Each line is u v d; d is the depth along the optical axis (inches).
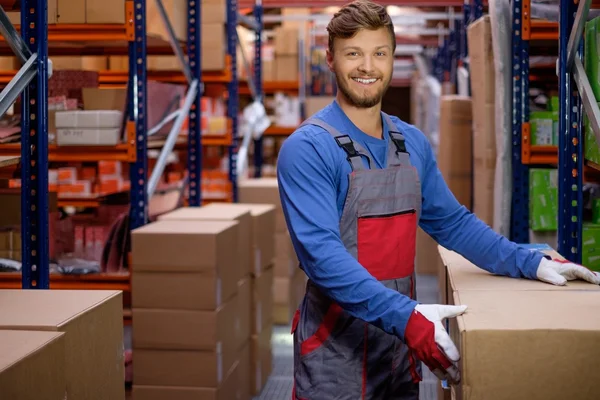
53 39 143.1
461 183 229.8
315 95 351.3
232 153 224.4
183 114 166.1
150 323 127.3
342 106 81.8
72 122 142.0
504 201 144.3
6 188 143.4
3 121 140.4
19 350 58.5
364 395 79.9
